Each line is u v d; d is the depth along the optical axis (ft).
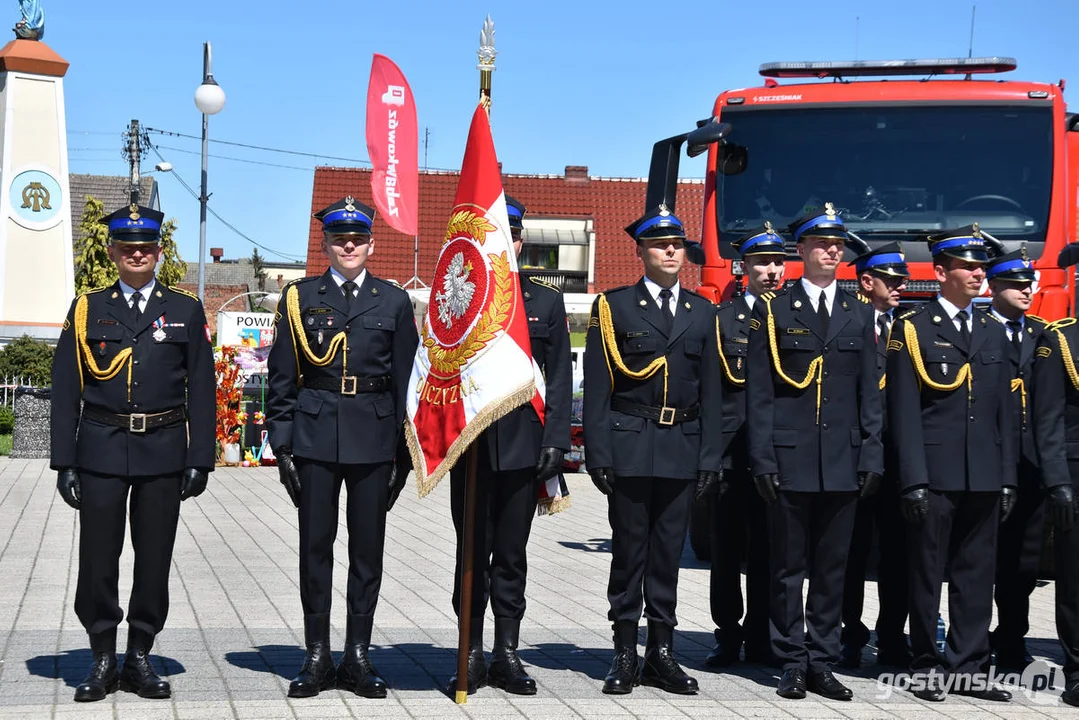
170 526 20.43
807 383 21.25
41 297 93.20
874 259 26.27
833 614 21.29
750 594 23.76
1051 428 21.86
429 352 20.89
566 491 22.08
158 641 23.66
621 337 21.30
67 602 27.22
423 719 18.65
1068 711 20.40
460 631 19.93
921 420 21.89
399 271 129.29
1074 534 21.53
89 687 19.19
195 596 28.48
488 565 21.34
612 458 21.09
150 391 20.18
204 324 20.90
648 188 36.45
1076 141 35.14
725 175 35.60
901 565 23.75
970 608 21.84
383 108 72.18
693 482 21.50
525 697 20.27
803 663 21.06
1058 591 21.83
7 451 66.95
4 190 92.53
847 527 21.33
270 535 39.09
